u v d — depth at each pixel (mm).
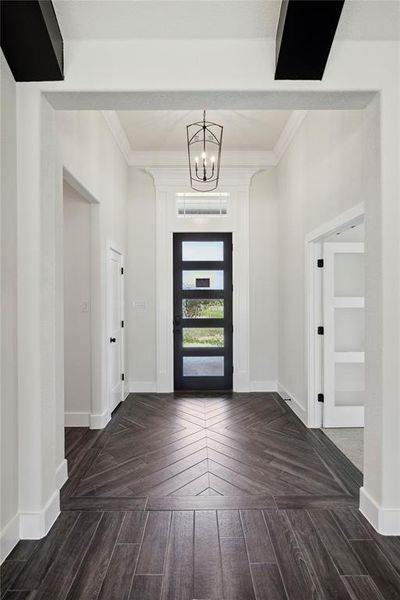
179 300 5152
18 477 2008
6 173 1938
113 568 1762
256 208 5117
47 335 2152
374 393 2127
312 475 2682
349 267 3670
